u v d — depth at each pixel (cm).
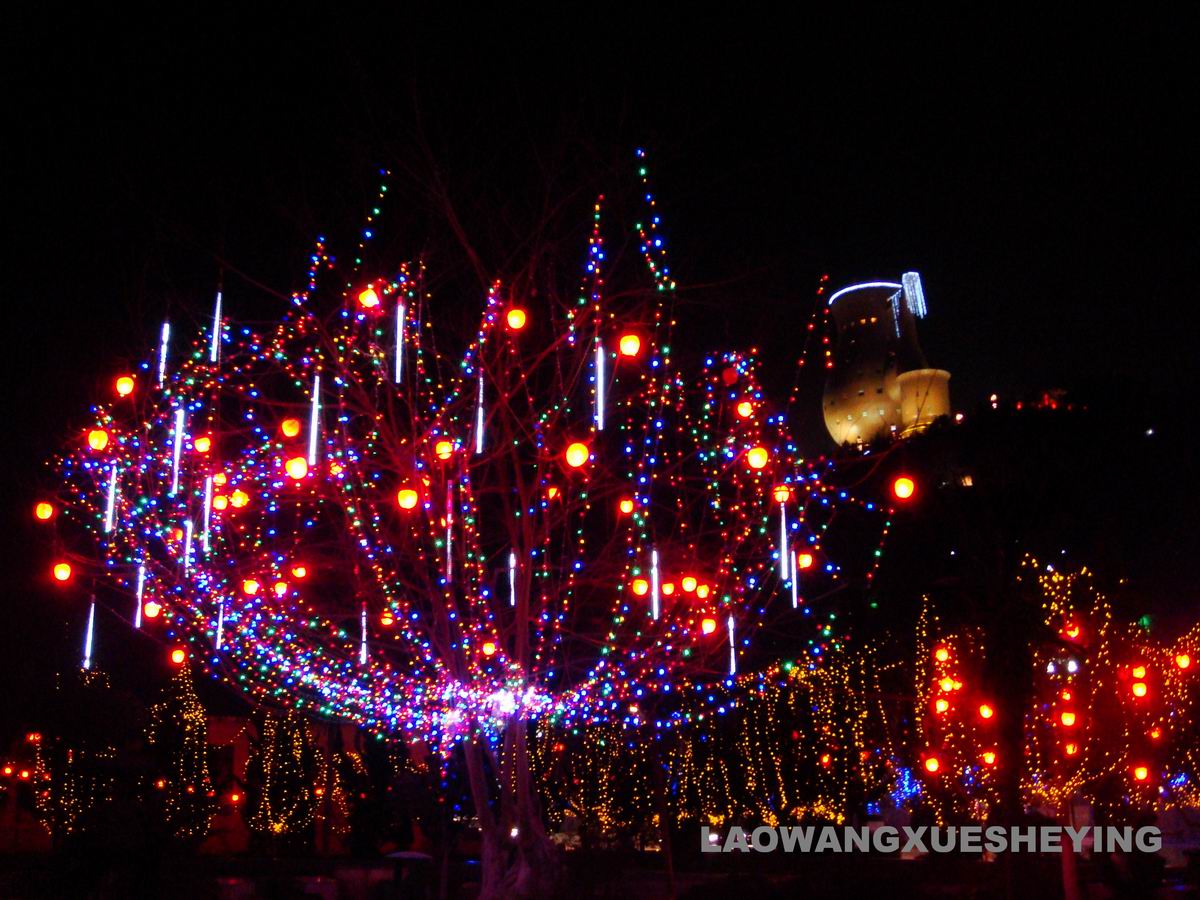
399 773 2016
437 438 973
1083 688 1368
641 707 1582
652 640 1439
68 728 1964
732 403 1340
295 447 1089
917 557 1577
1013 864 1280
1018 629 1366
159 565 1342
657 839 2206
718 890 1147
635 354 743
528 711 1080
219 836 2442
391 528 1110
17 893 980
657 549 1084
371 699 1552
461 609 1092
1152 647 1427
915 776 1841
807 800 2166
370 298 889
